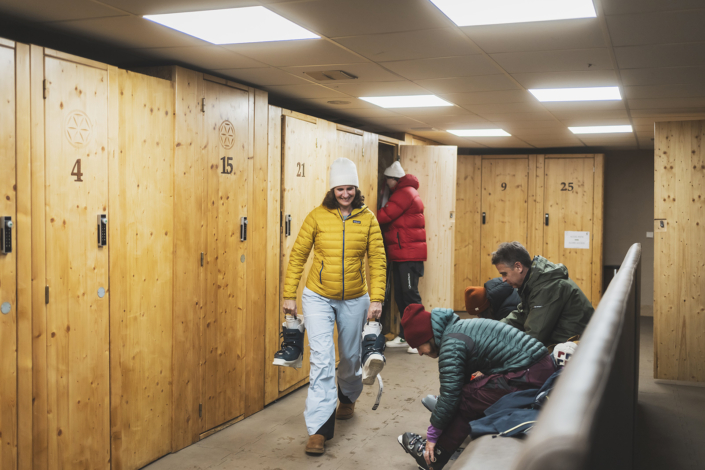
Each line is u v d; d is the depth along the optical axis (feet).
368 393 14.90
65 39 10.05
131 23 9.12
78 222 8.80
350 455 11.02
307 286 11.57
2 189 7.59
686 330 16.06
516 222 28.68
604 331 2.91
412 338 8.70
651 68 11.88
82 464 9.03
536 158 28.35
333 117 19.51
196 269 11.45
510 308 11.97
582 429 1.55
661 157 16.08
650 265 29.58
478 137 24.80
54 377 8.49
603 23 8.94
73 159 8.66
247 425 12.67
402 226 19.13
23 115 7.85
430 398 10.48
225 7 8.31
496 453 6.08
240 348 12.92
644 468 10.25
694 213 15.88
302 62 11.66
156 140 10.42
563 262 28.12
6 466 7.74
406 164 21.57
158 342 10.65
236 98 12.53
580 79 13.08
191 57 11.27
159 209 10.55
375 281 11.69
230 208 12.42
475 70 12.32
